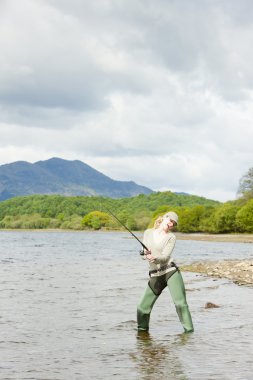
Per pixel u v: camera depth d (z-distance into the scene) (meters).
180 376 5.88
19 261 29.88
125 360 6.65
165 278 8.64
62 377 5.85
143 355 6.94
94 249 51.94
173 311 10.81
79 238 107.50
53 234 150.50
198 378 5.79
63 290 14.30
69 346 7.49
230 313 10.42
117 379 5.77
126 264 27.16
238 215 109.94
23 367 6.28
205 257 37.44
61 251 46.56
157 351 7.16
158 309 11.08
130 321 9.51
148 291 8.69
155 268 8.66
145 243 8.76
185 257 37.41
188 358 6.75
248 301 12.15
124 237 117.00
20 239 96.62
